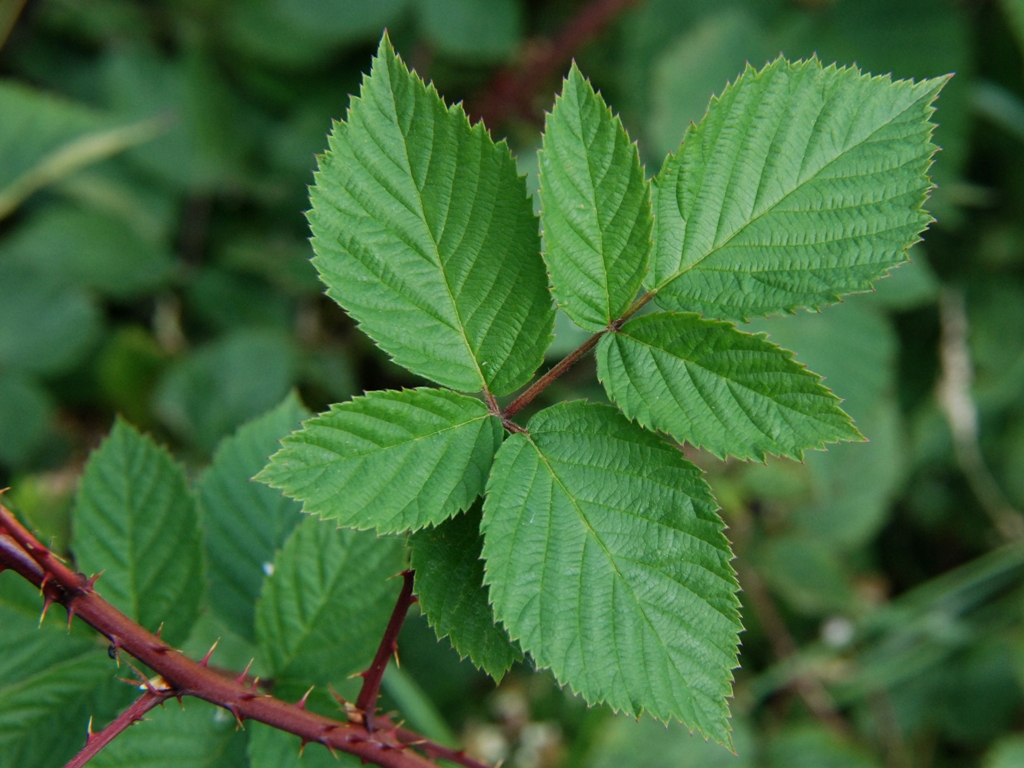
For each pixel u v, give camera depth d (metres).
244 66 0.97
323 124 0.97
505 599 0.42
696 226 0.44
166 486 0.49
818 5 0.94
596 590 0.42
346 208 0.43
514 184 0.43
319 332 0.92
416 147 0.43
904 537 0.99
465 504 0.42
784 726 0.87
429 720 0.58
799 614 0.90
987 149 0.99
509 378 0.43
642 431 0.43
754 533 0.88
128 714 0.43
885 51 0.93
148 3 0.97
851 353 0.79
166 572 0.48
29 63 0.94
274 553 0.52
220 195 0.96
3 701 0.47
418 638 0.74
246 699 0.44
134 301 0.94
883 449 0.88
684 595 0.42
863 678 0.88
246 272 0.93
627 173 0.43
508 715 0.82
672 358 0.43
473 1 0.92
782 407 0.42
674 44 0.94
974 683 0.89
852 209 0.44
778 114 0.44
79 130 0.83
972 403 0.94
